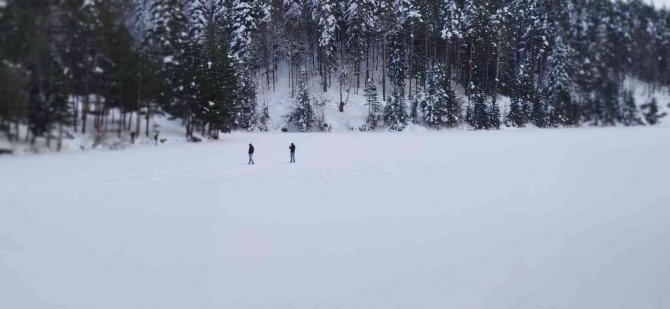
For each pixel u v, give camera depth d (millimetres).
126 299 11188
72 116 34781
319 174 28047
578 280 12852
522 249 15281
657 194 24016
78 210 18375
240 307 10922
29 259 13438
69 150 34031
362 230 17031
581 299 11672
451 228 17547
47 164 28062
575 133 69062
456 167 32000
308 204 20656
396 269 13398
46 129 32812
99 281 12172
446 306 11117
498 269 13547
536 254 14828
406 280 12641
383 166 31750
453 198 22578
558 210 20547
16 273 12461
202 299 11289
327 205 20578
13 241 14789
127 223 17062
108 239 15312
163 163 30469
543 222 18562
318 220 18188
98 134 37312
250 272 13008
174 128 48344
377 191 23734
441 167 31891
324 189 23875
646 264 14055
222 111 49031
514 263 14016
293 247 15062
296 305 11062
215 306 10922
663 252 15086
